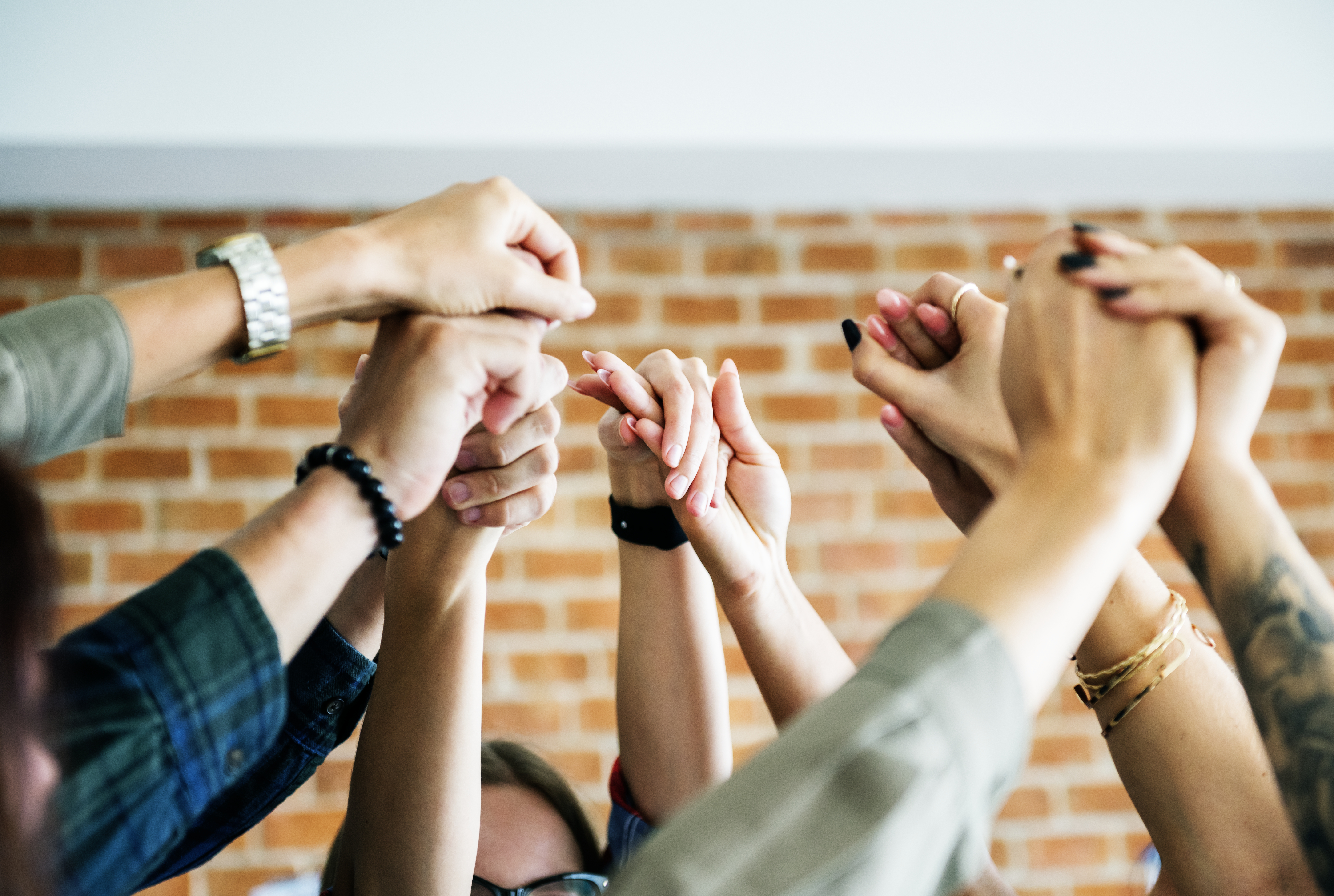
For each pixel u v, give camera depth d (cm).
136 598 47
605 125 196
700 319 221
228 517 207
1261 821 62
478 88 194
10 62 187
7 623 38
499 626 209
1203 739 64
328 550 52
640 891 38
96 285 211
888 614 216
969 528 78
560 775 118
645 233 223
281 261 54
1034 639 43
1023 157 207
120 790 43
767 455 91
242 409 210
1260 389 52
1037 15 204
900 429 76
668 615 96
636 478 95
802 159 205
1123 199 229
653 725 97
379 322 59
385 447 55
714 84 198
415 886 78
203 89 190
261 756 49
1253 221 231
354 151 195
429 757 78
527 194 218
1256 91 205
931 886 41
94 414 50
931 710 40
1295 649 48
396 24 194
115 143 189
